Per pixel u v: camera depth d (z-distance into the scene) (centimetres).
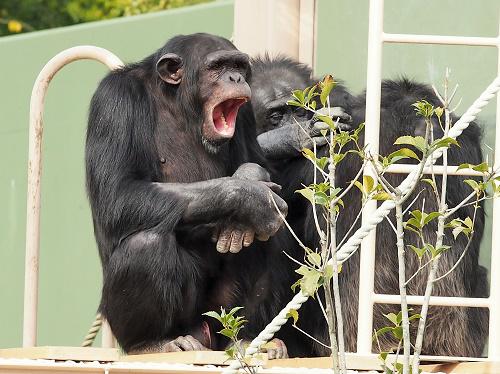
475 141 1240
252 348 877
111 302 1100
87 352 1016
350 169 1198
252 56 1554
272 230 1070
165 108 1173
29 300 1280
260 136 1278
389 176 1159
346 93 1345
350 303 1165
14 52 2183
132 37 2136
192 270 1107
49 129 2131
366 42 1516
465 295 1170
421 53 1403
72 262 2088
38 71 2159
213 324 1164
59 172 2117
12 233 2142
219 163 1174
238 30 1588
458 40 1055
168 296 1080
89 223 2070
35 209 1289
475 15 1368
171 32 2108
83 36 2164
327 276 834
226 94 1140
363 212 1044
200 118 1161
